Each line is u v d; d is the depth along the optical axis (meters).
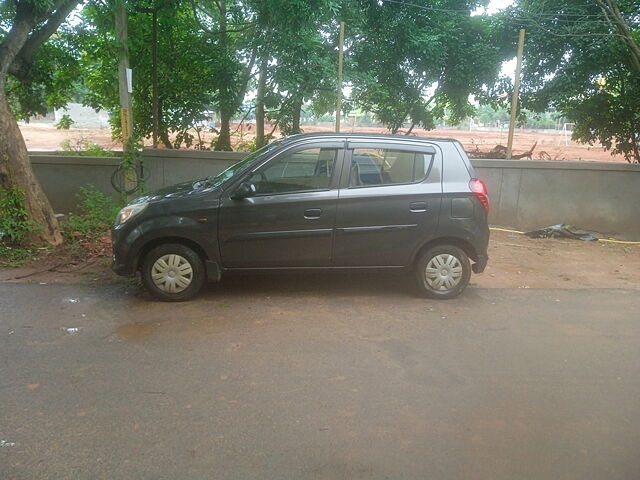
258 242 5.71
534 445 3.28
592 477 2.98
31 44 8.10
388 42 11.61
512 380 4.13
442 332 5.09
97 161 10.00
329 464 3.06
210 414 3.56
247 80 11.66
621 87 11.20
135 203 5.85
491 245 8.92
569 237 9.66
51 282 6.35
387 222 5.80
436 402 3.78
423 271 6.01
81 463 3.01
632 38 10.26
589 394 3.93
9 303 5.60
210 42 11.51
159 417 3.50
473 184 5.93
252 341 4.77
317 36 10.57
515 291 6.49
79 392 3.80
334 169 5.80
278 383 4.00
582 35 10.08
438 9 11.27
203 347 4.62
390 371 4.24
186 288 5.73
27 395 3.74
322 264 5.86
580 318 5.57
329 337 4.91
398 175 5.89
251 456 3.12
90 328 4.98
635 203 10.00
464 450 3.22
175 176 10.18
